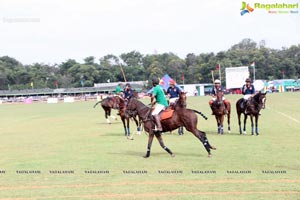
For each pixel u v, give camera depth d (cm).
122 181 977
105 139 1802
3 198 855
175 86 1812
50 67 14138
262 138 1659
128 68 13038
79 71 12781
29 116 3647
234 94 7769
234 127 2123
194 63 12750
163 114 1277
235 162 1162
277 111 3119
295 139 1603
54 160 1282
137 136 1891
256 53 12150
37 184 973
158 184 938
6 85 12512
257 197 814
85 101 8006
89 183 968
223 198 812
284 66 11862
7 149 1569
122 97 1970
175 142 1627
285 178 964
